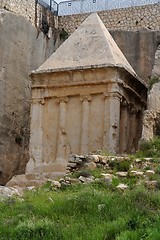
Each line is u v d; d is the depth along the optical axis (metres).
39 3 42.00
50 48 41.53
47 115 32.75
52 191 21.14
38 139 32.47
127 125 32.84
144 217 16.80
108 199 18.45
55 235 16.14
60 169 31.27
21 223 16.84
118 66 31.52
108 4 42.50
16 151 37.66
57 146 32.03
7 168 36.75
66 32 42.94
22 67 38.84
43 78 33.03
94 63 32.12
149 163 22.77
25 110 38.81
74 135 31.91
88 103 31.91
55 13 43.31
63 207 18.31
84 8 43.22
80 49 33.53
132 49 39.78
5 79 37.41
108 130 31.03
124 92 32.44
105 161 23.20
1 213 18.31
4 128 37.00
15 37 38.44
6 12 37.94
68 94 32.44
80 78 32.28
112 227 16.25
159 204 17.88
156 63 30.16
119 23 41.47
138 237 15.40
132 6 41.47
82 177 21.53
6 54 37.62
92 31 34.44
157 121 27.78
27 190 22.14
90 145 31.33
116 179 20.98
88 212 17.89
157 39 39.53
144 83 34.50
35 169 31.88
